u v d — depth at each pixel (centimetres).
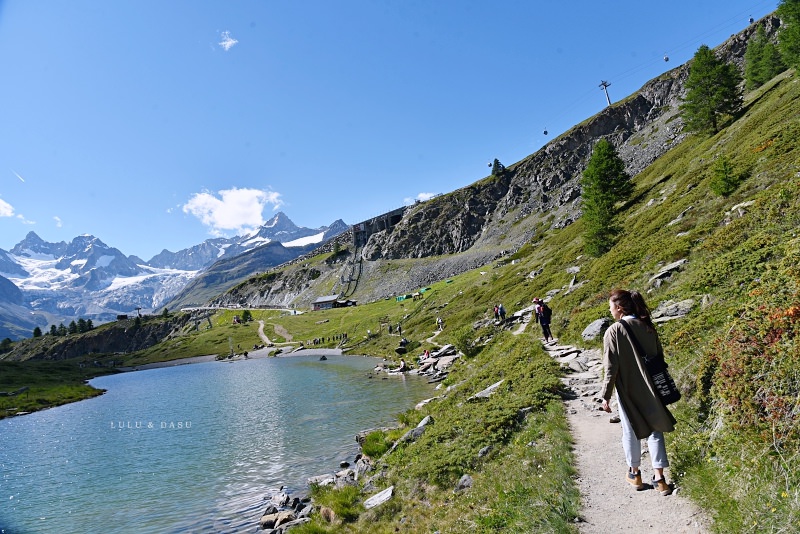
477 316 5972
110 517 1853
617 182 6278
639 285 2433
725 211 2533
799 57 5272
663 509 652
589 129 19438
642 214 4653
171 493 2055
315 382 5219
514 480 989
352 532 1172
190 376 8694
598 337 2058
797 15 5394
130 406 5281
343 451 2316
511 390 1736
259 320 18938
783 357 663
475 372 3089
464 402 1933
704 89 6788
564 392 1535
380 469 1619
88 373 12712
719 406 759
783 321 726
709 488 627
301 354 10488
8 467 2892
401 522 1110
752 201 2236
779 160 2550
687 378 986
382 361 6419
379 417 2919
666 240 2853
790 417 593
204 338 17088
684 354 1182
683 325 1424
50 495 2230
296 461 2273
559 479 855
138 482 2280
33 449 3397
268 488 1952
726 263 1677
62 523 1847
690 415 864
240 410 3956
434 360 4822
